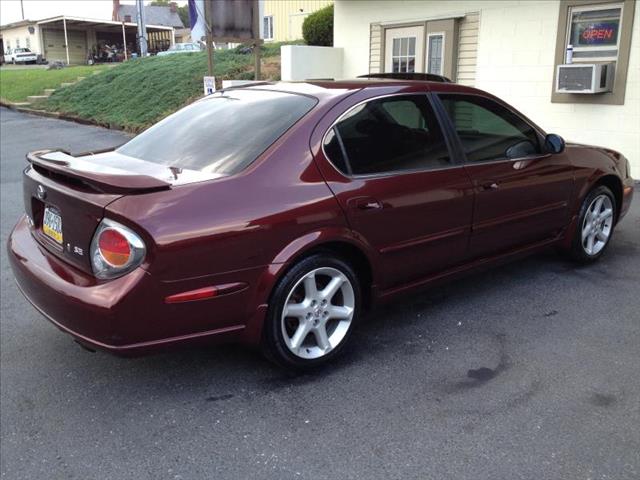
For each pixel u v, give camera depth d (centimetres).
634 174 850
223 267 299
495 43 997
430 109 397
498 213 427
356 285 357
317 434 290
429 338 386
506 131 442
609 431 286
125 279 282
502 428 290
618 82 844
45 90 2106
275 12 2483
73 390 338
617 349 367
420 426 294
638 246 568
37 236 347
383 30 1191
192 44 3403
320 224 328
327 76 1282
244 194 309
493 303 439
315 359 344
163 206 288
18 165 1078
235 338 317
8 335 410
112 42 5991
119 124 1486
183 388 336
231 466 270
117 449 285
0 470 274
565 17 888
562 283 476
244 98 393
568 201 481
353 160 354
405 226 370
